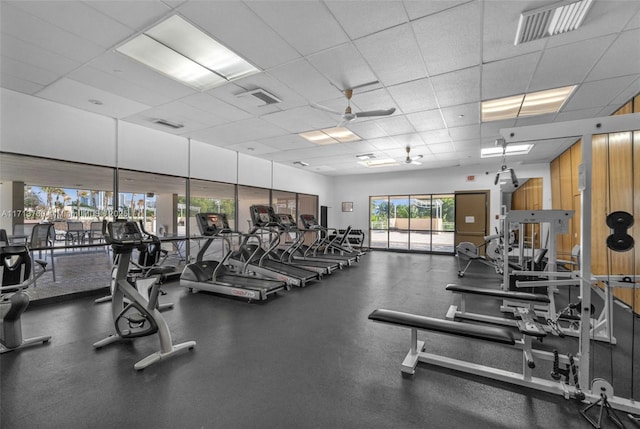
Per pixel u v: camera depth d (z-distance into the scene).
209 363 2.54
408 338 3.07
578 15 2.30
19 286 2.75
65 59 3.01
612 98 3.91
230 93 3.84
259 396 2.08
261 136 5.95
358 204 11.28
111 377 2.32
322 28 2.52
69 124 4.37
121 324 3.06
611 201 4.31
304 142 6.41
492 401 2.04
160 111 4.54
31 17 2.36
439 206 10.04
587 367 2.06
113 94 3.89
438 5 2.24
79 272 6.16
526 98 3.95
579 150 6.16
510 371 2.41
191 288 4.89
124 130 5.05
